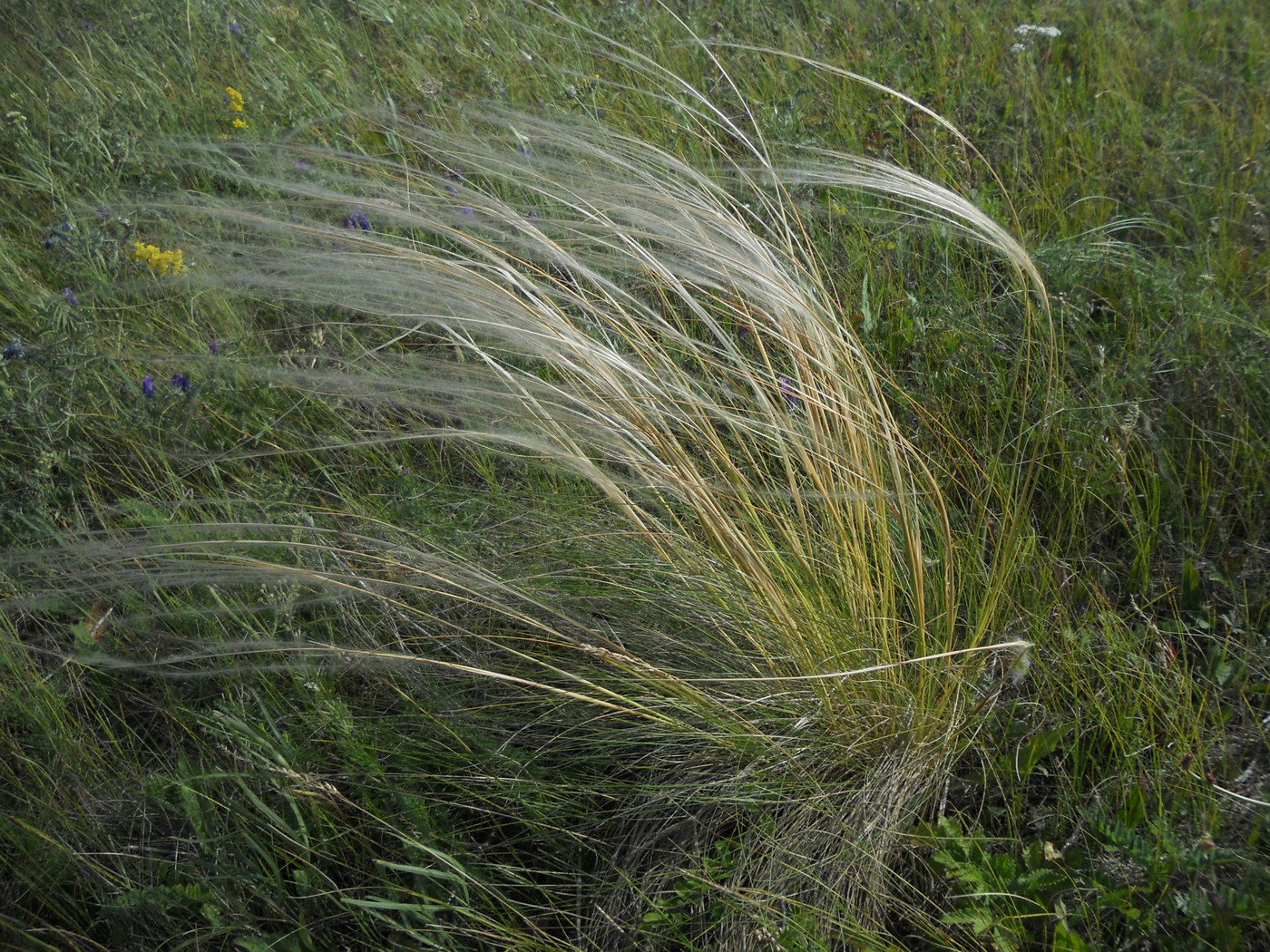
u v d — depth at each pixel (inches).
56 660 62.7
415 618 63.8
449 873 55.8
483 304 56.7
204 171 83.7
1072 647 61.9
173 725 61.7
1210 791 57.9
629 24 103.0
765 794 58.3
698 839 58.7
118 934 56.4
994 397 72.1
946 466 69.5
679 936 55.4
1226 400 71.0
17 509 64.5
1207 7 118.1
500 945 55.5
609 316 60.2
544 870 57.7
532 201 77.3
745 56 100.5
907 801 58.7
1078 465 68.2
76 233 74.7
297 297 64.6
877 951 54.6
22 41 100.0
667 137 87.9
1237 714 61.6
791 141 87.4
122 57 95.7
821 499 59.7
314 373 65.1
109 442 68.9
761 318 69.7
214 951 56.4
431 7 105.9
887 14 110.8
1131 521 68.0
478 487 69.5
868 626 59.2
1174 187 88.8
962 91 98.3
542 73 96.7
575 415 56.4
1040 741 59.4
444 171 82.1
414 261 58.2
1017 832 57.9
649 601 62.4
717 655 61.6
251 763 58.1
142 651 62.8
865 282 76.8
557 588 62.9
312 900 56.8
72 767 59.2
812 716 59.2
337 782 59.7
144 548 60.5
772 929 54.8
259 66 94.7
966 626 61.9
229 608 61.6
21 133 84.2
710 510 56.6
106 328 72.6
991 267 80.9
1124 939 55.2
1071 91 100.3
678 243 59.9
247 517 65.4
